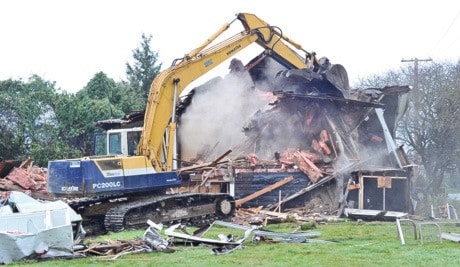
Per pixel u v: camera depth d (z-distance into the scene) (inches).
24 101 1408.7
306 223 632.4
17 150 1304.1
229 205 679.1
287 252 427.8
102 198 643.5
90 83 1815.9
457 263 380.8
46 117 1477.6
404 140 1239.5
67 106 1487.5
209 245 463.5
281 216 696.4
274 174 791.7
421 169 1290.6
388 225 644.1
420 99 1199.6
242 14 800.9
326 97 855.1
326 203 786.2
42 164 1318.9
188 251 438.0
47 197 757.3
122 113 1612.9
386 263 380.5
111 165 607.2
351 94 912.3
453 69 1225.4
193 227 634.2
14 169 896.9
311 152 852.6
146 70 2196.1
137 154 656.4
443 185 1406.3
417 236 518.6
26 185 852.0
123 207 599.2
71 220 469.4
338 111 871.1
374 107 886.4
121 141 705.0
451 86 1190.3
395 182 829.8
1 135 1286.9
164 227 616.1
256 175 788.6
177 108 892.6
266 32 831.7
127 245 443.5
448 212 753.6
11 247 394.3
